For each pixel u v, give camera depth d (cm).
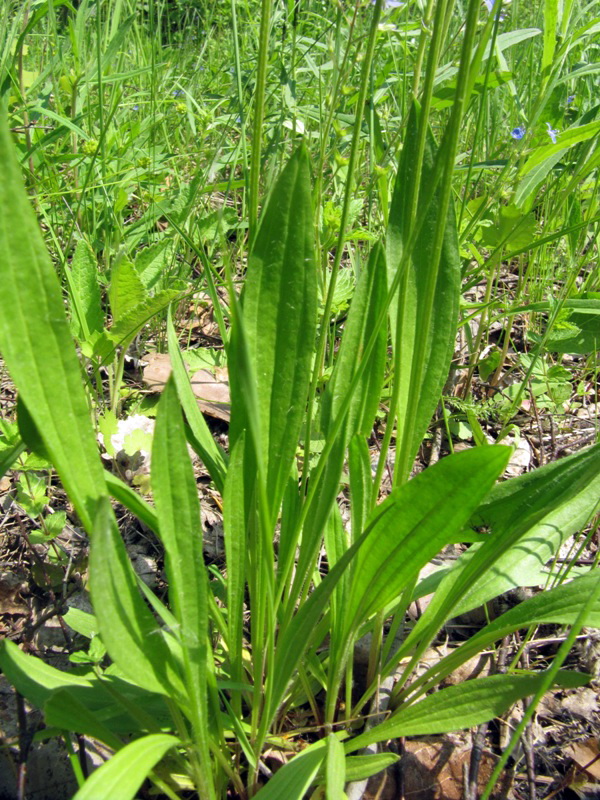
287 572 28
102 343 46
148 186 76
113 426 46
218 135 84
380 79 61
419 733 29
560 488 27
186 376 31
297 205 25
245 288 25
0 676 35
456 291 31
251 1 91
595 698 39
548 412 62
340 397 30
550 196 70
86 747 32
